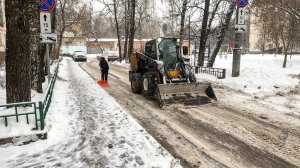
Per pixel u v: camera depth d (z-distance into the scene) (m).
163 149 5.21
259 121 6.98
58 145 5.44
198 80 13.92
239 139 5.77
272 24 22.92
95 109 8.14
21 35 5.98
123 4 30.22
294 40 25.53
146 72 10.50
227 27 17.44
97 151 5.14
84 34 46.75
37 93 8.84
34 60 9.02
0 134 5.28
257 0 17.27
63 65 26.45
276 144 5.50
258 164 4.66
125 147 5.29
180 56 10.09
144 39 48.00
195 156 4.97
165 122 6.98
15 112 5.46
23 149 5.21
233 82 12.74
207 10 17.14
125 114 7.58
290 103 8.91
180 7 18.78
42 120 5.55
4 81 10.49
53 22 15.60
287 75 14.84
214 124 6.78
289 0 16.14
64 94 10.39
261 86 11.86
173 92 8.85
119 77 16.64
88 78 15.73
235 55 13.80
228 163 4.70
